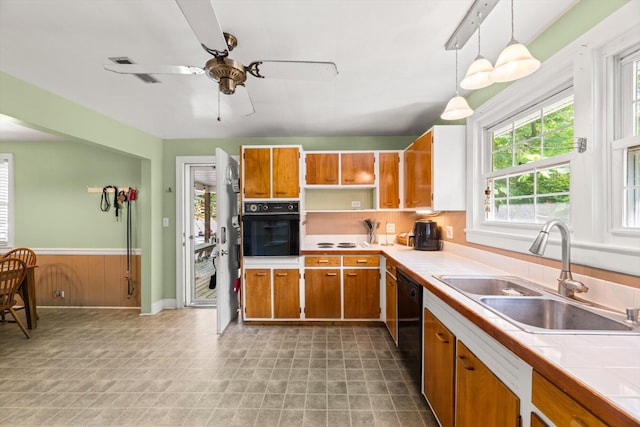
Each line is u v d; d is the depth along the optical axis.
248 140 3.69
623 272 1.14
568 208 1.51
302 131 3.43
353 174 3.33
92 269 3.76
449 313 1.42
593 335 0.93
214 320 3.27
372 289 3.08
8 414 1.72
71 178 3.77
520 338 0.91
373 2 1.32
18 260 2.73
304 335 2.83
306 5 1.33
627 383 0.67
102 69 1.90
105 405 1.79
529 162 1.76
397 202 3.34
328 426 1.61
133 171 3.75
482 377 1.11
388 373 2.13
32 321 3.01
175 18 1.41
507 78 1.23
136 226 3.73
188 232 3.84
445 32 1.55
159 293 3.64
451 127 2.38
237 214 3.51
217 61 1.39
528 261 1.68
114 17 1.40
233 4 1.31
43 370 2.21
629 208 1.21
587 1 1.30
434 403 1.59
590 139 1.28
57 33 1.52
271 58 1.78
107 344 2.65
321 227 3.66
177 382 2.04
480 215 2.27
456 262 2.24
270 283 3.10
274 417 1.68
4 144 3.78
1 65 1.84
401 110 2.72
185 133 3.48
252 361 2.32
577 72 1.33
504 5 1.36
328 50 1.71
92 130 2.65
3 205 3.80
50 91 2.23
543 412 0.79
